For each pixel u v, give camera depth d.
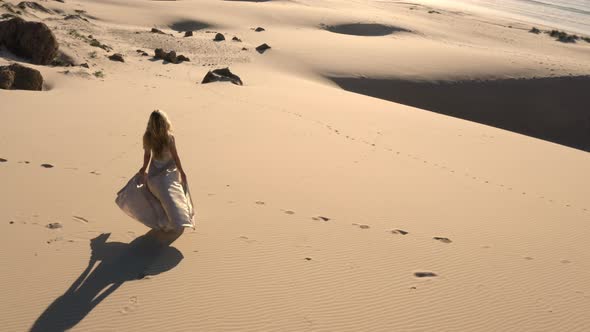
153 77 25.48
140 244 6.12
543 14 95.56
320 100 20.11
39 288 5.08
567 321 5.24
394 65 37.00
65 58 26.72
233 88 21.45
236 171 9.38
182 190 6.19
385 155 11.94
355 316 5.01
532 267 6.48
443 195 9.22
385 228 7.29
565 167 13.08
